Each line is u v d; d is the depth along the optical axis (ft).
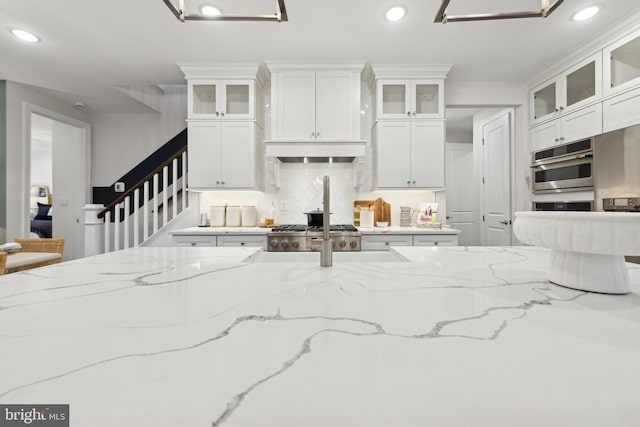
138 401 1.10
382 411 1.07
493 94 11.17
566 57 9.13
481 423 1.02
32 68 9.82
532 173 10.46
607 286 2.39
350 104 9.84
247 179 10.03
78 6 6.84
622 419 1.03
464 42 8.48
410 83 10.07
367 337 1.61
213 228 10.18
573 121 9.00
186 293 2.39
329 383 1.21
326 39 8.34
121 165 14.37
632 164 6.93
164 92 14.39
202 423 1.01
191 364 1.33
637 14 7.05
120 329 1.70
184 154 11.60
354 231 9.32
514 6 6.84
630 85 7.32
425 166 10.10
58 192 13.93
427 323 1.81
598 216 2.17
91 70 10.00
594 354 1.44
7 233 10.60
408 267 3.40
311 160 10.70
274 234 9.23
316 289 2.52
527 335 1.64
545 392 1.15
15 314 1.92
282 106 9.85
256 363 1.35
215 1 6.71
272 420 1.03
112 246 13.39
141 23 7.52
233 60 9.51
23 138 11.12
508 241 11.82
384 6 6.93
